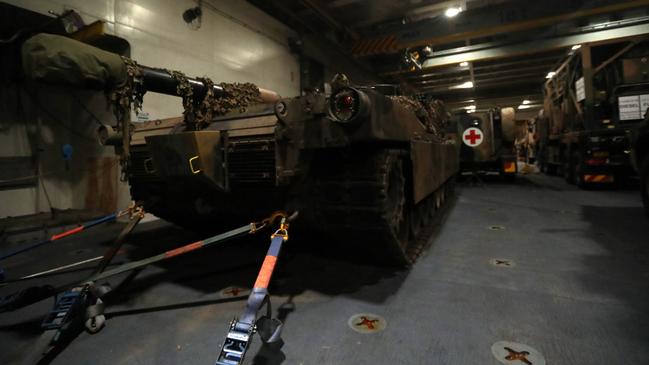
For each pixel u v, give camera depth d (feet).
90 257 14.84
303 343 7.67
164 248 15.79
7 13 18.51
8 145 20.90
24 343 8.16
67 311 8.09
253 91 14.58
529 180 41.78
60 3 19.42
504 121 38.34
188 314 9.27
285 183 9.86
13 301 8.07
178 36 25.85
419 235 15.69
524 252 13.84
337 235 11.32
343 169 10.28
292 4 38.27
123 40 22.34
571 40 42.70
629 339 7.53
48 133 22.44
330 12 39.75
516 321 8.42
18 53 20.51
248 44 32.81
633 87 29.68
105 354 7.50
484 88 76.18
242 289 10.85
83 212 21.75
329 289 10.57
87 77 9.19
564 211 21.77
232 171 10.25
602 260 12.64
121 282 11.34
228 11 30.48
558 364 6.76
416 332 8.03
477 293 10.07
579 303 9.28
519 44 44.93
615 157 29.86
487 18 39.40
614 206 22.90
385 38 44.42
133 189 14.11
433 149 16.05
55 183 22.81
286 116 9.77
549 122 47.44
